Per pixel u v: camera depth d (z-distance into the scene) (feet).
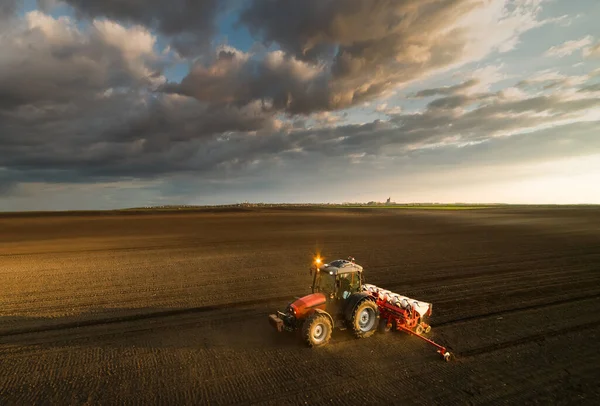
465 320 35.86
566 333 32.45
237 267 61.46
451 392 22.53
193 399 21.59
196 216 215.92
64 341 30.58
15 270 58.39
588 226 140.36
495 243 91.76
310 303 29.66
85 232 122.83
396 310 31.55
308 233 118.73
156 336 31.76
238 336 31.73
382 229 132.87
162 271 58.03
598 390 22.98
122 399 21.62
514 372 25.26
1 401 21.38
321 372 25.03
